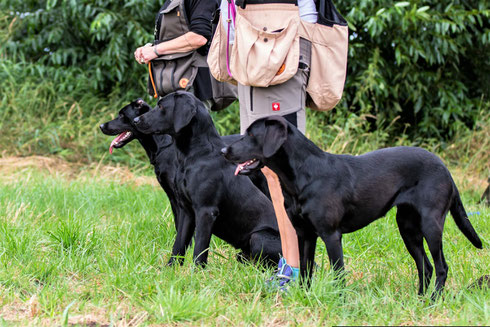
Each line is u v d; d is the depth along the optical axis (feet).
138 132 16.40
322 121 31.60
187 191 14.44
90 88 34.22
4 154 30.32
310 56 13.02
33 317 10.95
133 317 10.91
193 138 14.42
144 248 15.26
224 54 13.85
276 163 11.89
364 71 32.32
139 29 31.55
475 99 35.37
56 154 31.09
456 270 13.75
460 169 30.14
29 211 18.56
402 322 10.52
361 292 12.44
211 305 11.05
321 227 11.66
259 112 12.72
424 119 34.60
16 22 35.24
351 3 31.86
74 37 35.01
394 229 17.84
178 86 16.43
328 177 11.73
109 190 23.32
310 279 12.23
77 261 13.74
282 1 12.46
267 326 10.54
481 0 32.89
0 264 13.38
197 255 14.12
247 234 15.06
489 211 21.07
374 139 31.89
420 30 32.68
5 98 31.58
